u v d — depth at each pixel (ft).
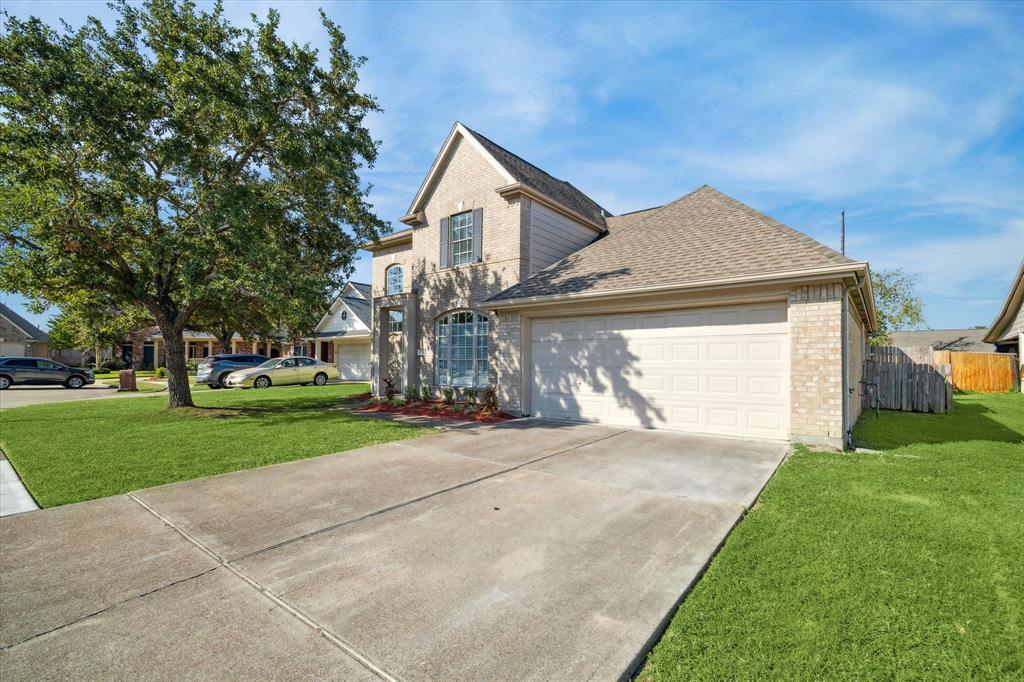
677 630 8.66
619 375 31.89
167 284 40.70
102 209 32.83
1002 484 17.39
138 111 31.81
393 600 9.82
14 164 29.86
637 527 13.70
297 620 9.12
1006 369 62.64
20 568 11.46
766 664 7.72
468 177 44.01
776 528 13.34
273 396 55.36
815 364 24.13
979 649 8.07
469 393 41.47
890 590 9.91
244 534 13.53
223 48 35.55
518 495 16.88
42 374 76.95
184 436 28.91
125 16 33.37
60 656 8.04
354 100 39.11
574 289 32.81
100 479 19.38
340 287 46.42
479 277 42.50
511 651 8.07
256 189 36.22
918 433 29.35
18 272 33.24
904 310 90.02
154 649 8.24
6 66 29.17
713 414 27.89
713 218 35.17
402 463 21.84
